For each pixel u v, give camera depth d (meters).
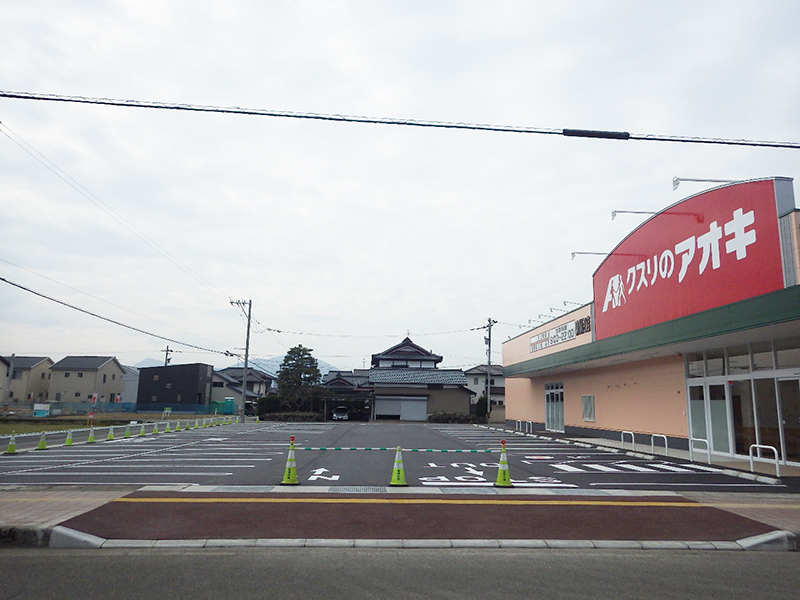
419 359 59.84
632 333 16.39
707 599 5.09
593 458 15.94
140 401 58.47
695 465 14.09
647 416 18.97
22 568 5.80
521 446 20.45
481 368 63.38
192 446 18.97
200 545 6.61
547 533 7.25
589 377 23.89
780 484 10.96
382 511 8.24
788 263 11.30
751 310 11.32
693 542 6.96
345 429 32.72
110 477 11.50
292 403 49.34
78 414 51.34
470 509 8.45
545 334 27.55
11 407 54.62
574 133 7.73
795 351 12.82
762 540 6.98
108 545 6.61
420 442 22.16
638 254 17.66
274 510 8.21
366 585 5.35
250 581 5.41
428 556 6.35
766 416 13.72
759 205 12.20
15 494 9.38
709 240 13.89
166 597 4.97
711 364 15.88
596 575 5.76
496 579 5.59
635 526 7.63
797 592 5.30
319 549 6.56
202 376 59.59
